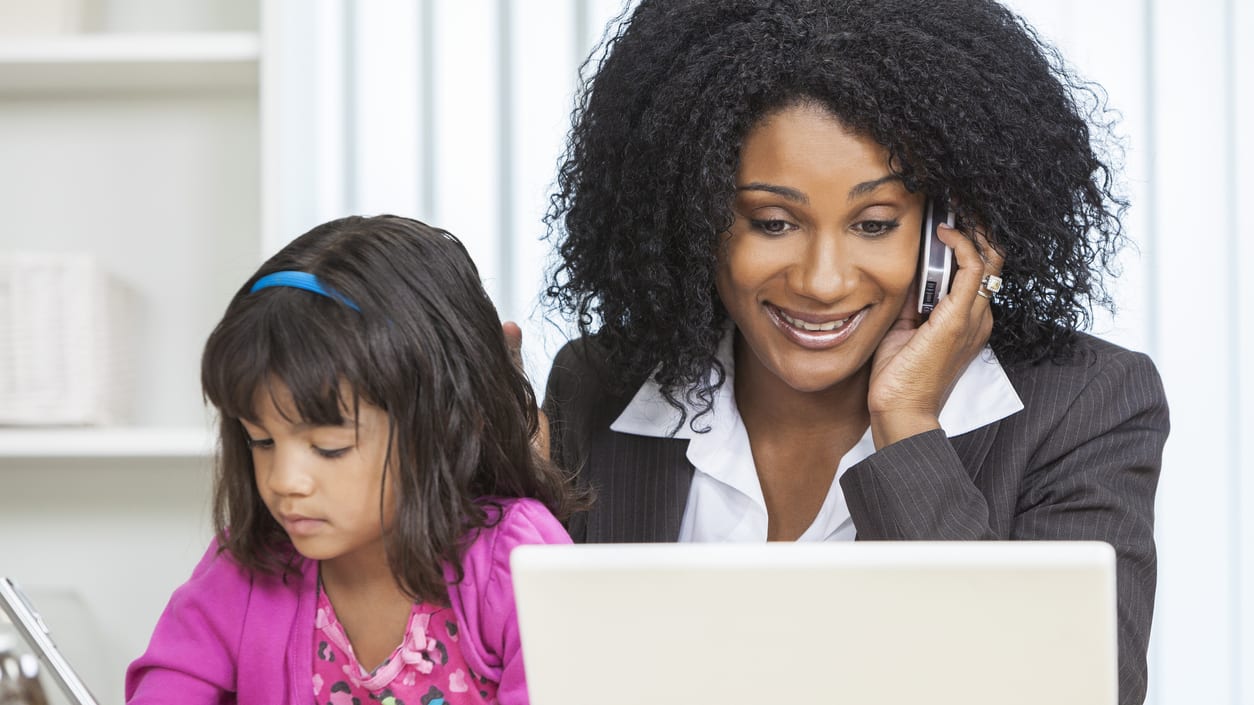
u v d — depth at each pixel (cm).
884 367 174
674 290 178
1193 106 265
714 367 186
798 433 187
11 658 155
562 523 174
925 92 160
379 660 156
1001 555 91
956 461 165
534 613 98
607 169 182
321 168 271
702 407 185
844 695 96
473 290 153
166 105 274
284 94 248
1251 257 264
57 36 248
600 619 97
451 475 146
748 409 190
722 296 174
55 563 275
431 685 153
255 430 141
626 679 99
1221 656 265
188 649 154
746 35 165
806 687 97
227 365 138
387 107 272
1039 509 174
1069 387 179
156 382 274
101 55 246
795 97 160
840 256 162
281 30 245
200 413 274
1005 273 180
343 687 156
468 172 272
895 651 95
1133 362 182
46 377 245
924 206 172
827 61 158
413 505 142
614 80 182
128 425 262
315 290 141
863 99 156
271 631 154
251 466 151
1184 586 266
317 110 271
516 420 157
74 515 276
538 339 255
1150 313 265
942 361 171
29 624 129
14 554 275
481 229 272
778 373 171
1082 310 188
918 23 168
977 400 179
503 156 272
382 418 141
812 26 163
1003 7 183
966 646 94
